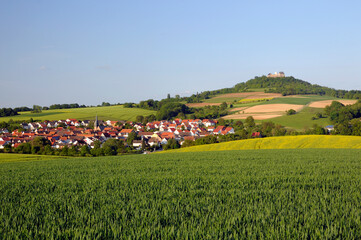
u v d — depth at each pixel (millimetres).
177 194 15375
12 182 22188
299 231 9328
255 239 8898
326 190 15570
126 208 12578
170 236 9117
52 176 25484
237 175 22047
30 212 12375
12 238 9414
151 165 31984
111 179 21406
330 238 8898
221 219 10578
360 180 18609
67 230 9797
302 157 38031
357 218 10391
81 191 17359
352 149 54406
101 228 9875
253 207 12164
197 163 32781
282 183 18031
